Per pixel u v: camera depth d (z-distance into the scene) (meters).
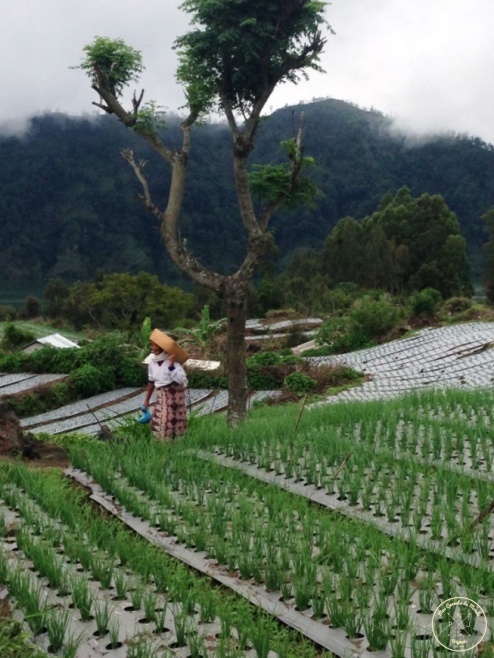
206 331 37.22
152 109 14.55
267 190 14.38
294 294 69.50
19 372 33.19
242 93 14.61
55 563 6.18
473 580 5.56
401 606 5.18
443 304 47.81
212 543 6.84
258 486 8.70
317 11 13.99
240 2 13.38
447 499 7.49
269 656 4.97
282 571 5.96
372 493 8.20
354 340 39.91
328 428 11.44
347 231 81.88
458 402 14.23
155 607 5.60
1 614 5.43
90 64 14.80
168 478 9.01
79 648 5.09
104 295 52.28
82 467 9.89
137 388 31.23
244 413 14.84
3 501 8.20
